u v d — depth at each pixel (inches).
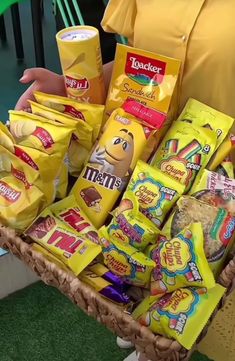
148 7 25.7
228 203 23.7
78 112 26.8
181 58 25.5
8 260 39.8
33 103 27.0
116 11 27.0
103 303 21.9
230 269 21.4
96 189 26.1
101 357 37.4
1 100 59.6
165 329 21.7
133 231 23.5
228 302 28.2
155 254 23.1
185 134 25.7
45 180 25.5
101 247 24.1
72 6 40.0
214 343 30.8
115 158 25.8
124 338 22.3
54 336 38.8
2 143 26.0
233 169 26.2
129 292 24.2
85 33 26.3
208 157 25.1
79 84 26.6
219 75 24.9
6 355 37.8
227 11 23.8
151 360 21.9
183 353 21.3
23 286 41.9
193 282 21.8
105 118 27.3
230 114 26.0
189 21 24.5
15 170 25.9
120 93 26.8
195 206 23.4
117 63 26.6
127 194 24.8
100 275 24.0
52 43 67.8
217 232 22.5
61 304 40.8
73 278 22.8
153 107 26.1
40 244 25.0
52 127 25.5
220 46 24.0
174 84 25.6
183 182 24.8
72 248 24.4
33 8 54.4
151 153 26.3
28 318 40.0
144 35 26.1
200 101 26.3
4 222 25.5
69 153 27.1
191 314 21.5
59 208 26.1
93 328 39.1
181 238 22.4
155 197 24.3
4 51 68.7
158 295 22.8
